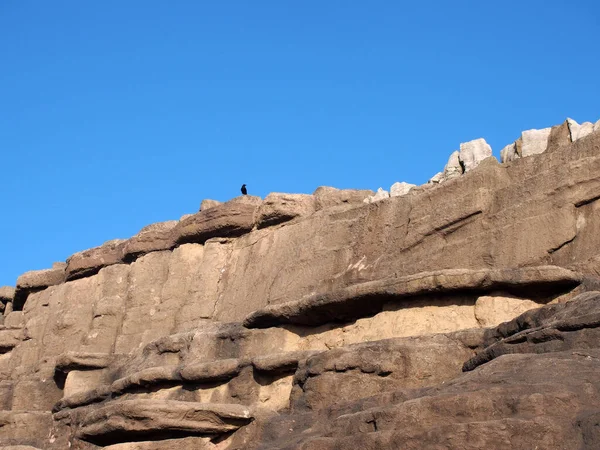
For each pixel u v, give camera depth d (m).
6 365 45.91
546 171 26.80
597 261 24.50
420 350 23.73
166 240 39.91
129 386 31.89
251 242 36.06
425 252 28.62
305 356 26.75
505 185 27.89
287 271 33.09
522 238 26.44
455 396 18.78
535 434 17.50
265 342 29.73
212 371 29.03
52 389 39.81
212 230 37.31
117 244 42.62
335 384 24.23
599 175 25.69
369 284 26.56
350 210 32.22
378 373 23.86
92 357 37.91
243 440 24.64
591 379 18.61
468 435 17.78
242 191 37.81
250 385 28.00
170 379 30.44
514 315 24.64
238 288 35.34
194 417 24.81
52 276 46.38
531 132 29.36
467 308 25.27
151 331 37.88
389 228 30.36
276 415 24.77
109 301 40.66
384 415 19.33
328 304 27.53
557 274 24.08
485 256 26.97
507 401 18.38
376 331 26.45
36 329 44.72
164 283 38.72
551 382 18.80
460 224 28.05
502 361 20.38
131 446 24.78
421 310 25.88
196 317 36.25
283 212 34.88
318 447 19.83
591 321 20.36
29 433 37.38
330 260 31.69
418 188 32.19
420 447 18.20
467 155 31.44
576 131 28.00
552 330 20.83
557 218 25.94
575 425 17.52
